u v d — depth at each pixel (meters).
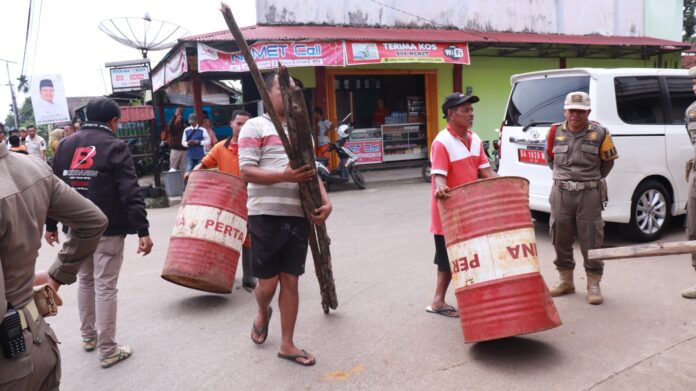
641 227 6.29
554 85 6.39
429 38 12.30
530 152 6.50
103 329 3.71
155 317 4.60
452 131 4.03
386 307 4.60
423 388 3.27
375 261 6.00
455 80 14.70
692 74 4.56
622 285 4.91
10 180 1.86
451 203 3.62
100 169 3.70
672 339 3.78
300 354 3.66
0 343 1.78
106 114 3.87
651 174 6.24
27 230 1.89
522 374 3.38
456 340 3.90
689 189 4.65
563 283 4.72
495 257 3.48
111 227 3.73
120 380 3.54
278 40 10.55
